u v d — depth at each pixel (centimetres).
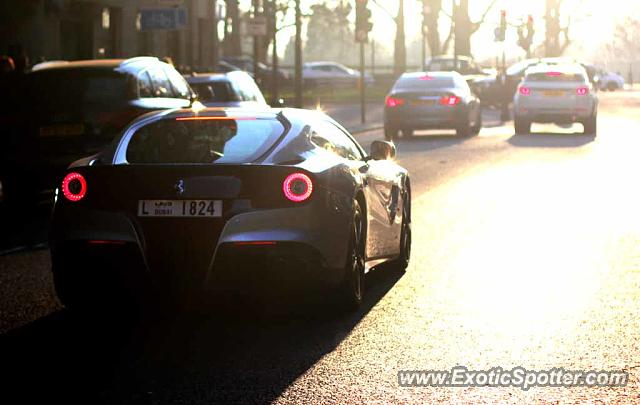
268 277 985
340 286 1038
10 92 2080
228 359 898
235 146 1035
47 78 2080
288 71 10125
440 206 1967
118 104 2047
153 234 986
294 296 1152
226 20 11581
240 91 2777
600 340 947
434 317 1045
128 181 994
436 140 3941
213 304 1123
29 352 934
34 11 4500
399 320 1035
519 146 3528
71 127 2048
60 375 853
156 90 2156
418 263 1364
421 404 762
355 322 1031
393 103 4050
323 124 1141
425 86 4084
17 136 2064
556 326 1001
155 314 1082
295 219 984
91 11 4966
